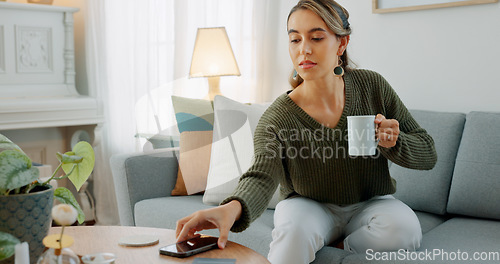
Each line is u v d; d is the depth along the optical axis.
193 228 1.28
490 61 2.19
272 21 2.97
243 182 1.40
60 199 1.30
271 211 2.13
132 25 3.38
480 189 1.89
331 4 1.60
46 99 3.28
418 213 2.05
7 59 3.40
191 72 2.92
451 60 2.30
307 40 1.58
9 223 1.05
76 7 3.81
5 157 1.06
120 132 3.46
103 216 3.50
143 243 1.24
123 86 3.43
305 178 1.69
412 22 2.41
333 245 1.73
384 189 1.72
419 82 2.41
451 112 2.13
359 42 2.61
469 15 2.23
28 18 3.48
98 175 3.52
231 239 1.89
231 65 2.89
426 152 1.67
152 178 2.39
